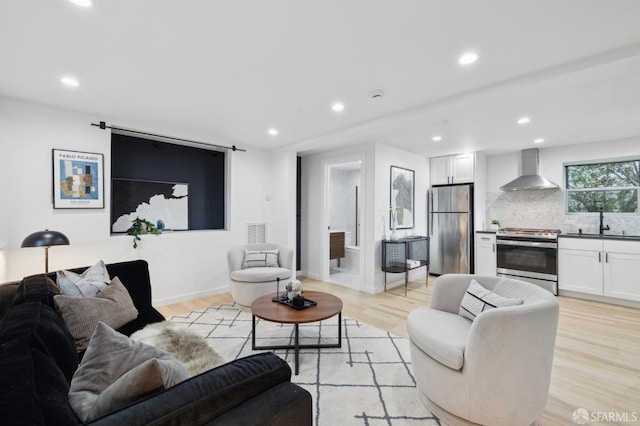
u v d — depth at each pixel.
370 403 1.88
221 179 4.91
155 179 4.20
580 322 3.27
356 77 2.38
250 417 0.82
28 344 1.01
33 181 2.91
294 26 1.74
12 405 0.69
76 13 1.62
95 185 3.27
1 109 2.76
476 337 1.58
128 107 3.05
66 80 2.44
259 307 2.54
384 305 3.87
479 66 2.19
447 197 5.29
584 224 4.53
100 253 3.32
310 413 0.94
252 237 4.81
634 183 4.18
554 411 1.82
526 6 1.55
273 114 3.27
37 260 2.93
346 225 7.29
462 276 2.35
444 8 1.57
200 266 4.18
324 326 3.14
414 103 2.94
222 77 2.38
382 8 1.58
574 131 3.79
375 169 4.43
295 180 4.89
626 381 2.14
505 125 3.49
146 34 1.82
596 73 2.12
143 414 0.72
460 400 1.64
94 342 1.13
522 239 4.56
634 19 1.64
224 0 1.52
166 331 1.97
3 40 1.87
